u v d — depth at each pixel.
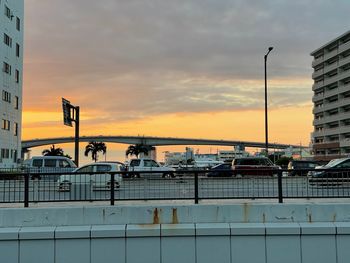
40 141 116.38
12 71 55.34
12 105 55.28
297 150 141.62
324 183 11.85
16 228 10.56
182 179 11.92
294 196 11.78
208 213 10.95
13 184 11.52
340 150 102.88
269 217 10.97
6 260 10.34
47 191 11.66
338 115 104.25
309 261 10.59
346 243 10.62
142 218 10.88
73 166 30.97
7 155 53.28
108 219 10.85
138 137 123.06
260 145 142.88
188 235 10.53
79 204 11.48
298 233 10.55
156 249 10.53
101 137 120.75
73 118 41.00
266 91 40.56
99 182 11.70
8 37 54.09
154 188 11.93
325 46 109.56
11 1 55.00
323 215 10.95
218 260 10.53
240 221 10.95
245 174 11.98
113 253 10.48
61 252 10.42
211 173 12.17
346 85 101.38
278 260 10.56
